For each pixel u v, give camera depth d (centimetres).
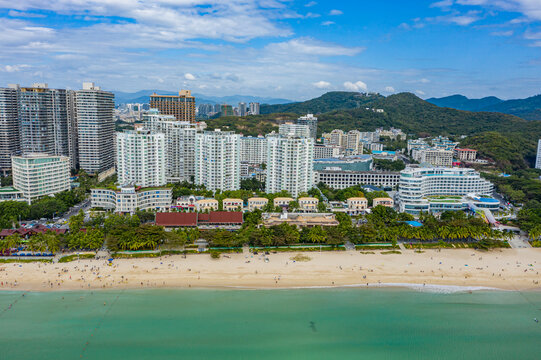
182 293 18675
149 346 14912
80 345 14962
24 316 16612
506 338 15875
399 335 15962
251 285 19525
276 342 15325
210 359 14288
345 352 14788
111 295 18338
